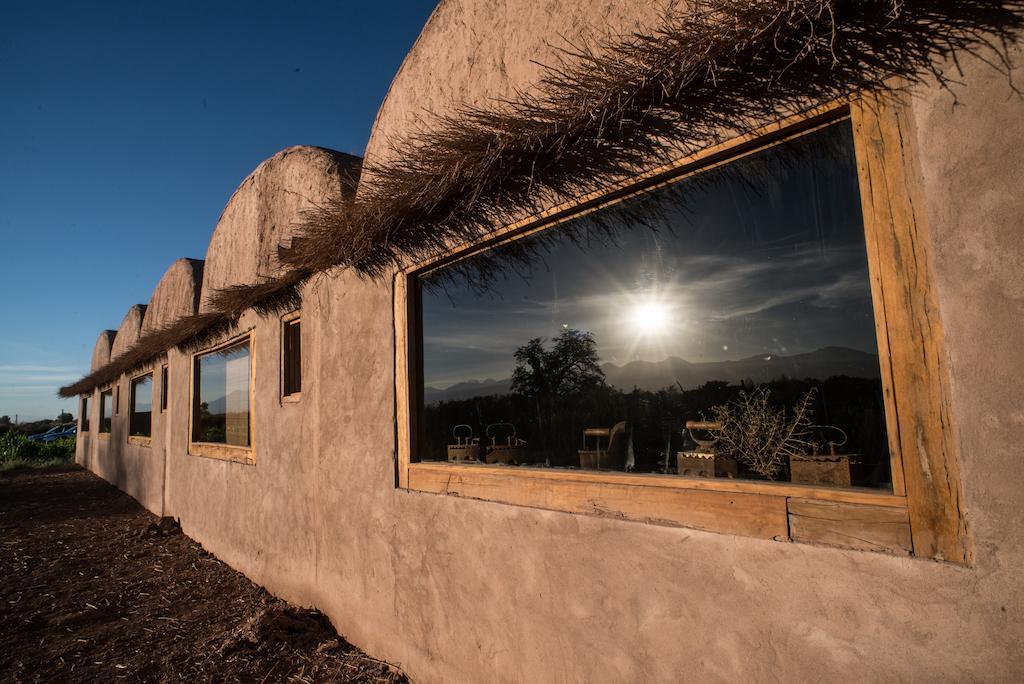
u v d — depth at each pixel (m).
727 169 2.29
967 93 1.61
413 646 3.62
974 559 1.55
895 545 1.71
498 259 3.40
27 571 6.94
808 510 1.90
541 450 3.23
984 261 1.57
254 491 6.07
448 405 3.75
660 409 2.69
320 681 3.76
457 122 3.02
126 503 11.94
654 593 2.28
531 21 3.04
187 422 8.55
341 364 4.54
